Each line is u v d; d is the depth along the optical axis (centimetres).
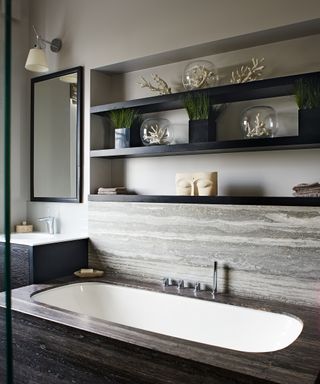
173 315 250
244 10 242
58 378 196
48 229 340
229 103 271
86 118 319
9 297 55
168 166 298
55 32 339
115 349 175
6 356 56
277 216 230
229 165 270
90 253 315
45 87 347
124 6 296
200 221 259
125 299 272
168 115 300
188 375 156
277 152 251
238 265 245
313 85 218
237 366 149
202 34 257
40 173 350
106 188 312
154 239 280
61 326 194
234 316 228
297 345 169
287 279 228
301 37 245
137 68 311
